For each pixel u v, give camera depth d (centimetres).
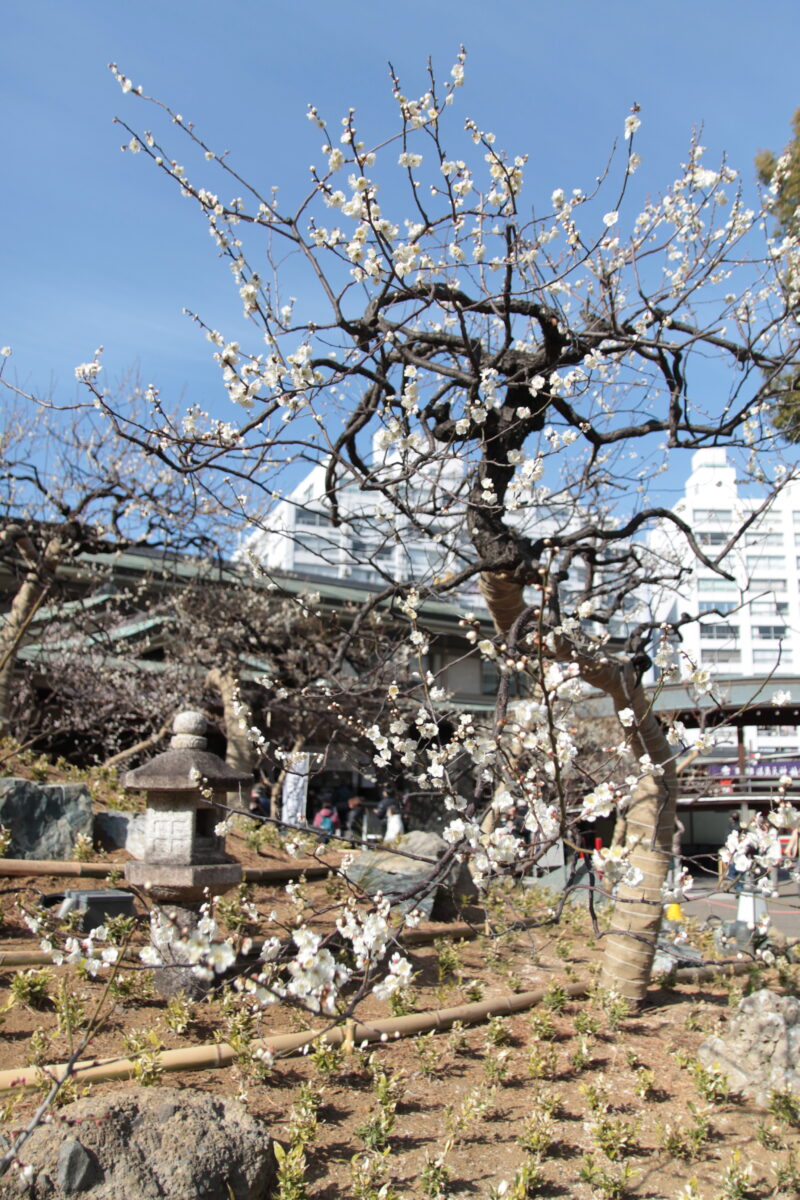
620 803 411
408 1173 451
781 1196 458
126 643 1633
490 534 599
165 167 529
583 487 845
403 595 613
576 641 599
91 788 1023
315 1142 464
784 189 815
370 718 784
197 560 1603
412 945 787
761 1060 572
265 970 337
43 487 1131
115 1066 471
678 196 664
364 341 570
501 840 375
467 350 559
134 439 527
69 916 638
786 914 1159
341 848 1145
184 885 582
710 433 622
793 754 1598
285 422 535
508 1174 460
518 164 526
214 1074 507
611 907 938
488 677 2309
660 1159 489
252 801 1521
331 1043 552
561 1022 666
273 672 1349
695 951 845
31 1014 543
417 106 489
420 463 529
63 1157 367
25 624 964
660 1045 638
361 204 474
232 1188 394
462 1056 591
